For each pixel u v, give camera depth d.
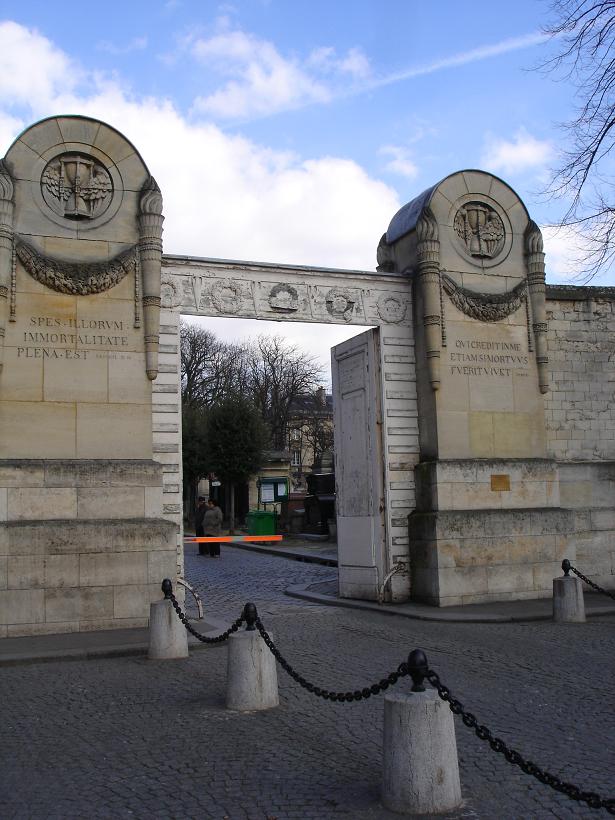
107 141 16.09
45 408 15.15
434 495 17.53
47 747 7.89
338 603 18.23
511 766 7.10
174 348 16.39
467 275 18.59
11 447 14.87
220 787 6.70
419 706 6.14
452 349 18.20
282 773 6.98
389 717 6.21
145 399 15.79
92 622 14.51
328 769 7.05
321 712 8.90
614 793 6.39
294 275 17.77
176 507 15.89
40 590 14.30
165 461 15.92
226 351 68.81
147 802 6.43
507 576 17.50
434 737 6.12
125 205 16.08
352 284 18.27
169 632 12.23
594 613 15.62
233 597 20.34
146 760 7.43
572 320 20.06
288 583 23.77
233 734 8.12
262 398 67.12
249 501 57.00
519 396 18.69
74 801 6.48
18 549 14.27
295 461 74.50
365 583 18.42
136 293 15.95
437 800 6.06
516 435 18.55
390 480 18.05
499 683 10.16
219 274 17.09
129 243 16.03
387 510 17.97
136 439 15.64
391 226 19.97
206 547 36.94
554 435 19.55
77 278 15.45
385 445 18.12
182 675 10.98
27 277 15.32
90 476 15.08
